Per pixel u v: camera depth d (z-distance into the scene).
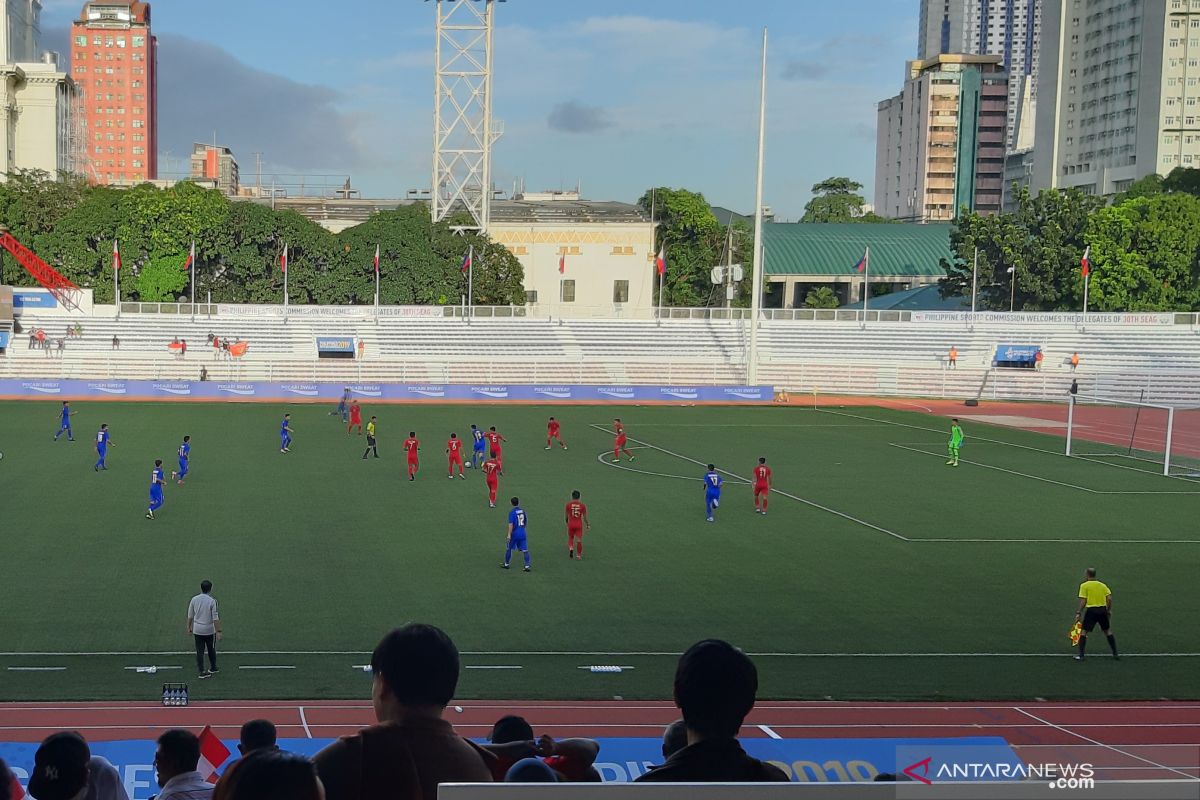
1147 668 21.22
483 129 101.12
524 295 104.12
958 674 20.55
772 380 88.94
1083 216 100.06
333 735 16.50
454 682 4.55
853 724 17.64
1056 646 22.64
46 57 127.88
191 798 8.18
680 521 35.50
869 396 86.56
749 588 26.92
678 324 94.56
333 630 22.44
